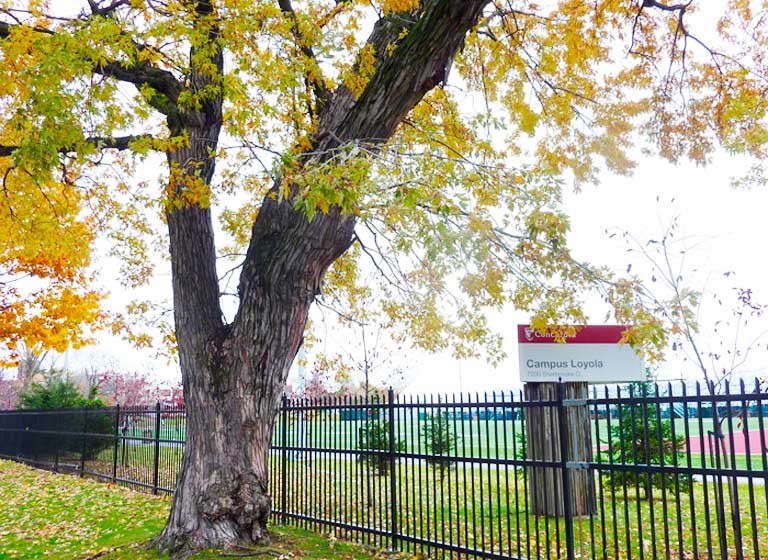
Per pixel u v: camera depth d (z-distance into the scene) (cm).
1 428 2031
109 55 671
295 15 830
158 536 722
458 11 664
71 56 633
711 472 506
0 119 912
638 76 1076
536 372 939
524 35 1017
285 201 734
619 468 571
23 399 2228
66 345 1862
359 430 845
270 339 743
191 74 816
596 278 717
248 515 712
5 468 1731
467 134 1055
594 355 964
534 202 586
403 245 632
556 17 1060
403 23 798
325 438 895
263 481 739
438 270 803
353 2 861
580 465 606
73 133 636
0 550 802
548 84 1084
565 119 1085
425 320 1098
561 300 802
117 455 1438
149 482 1285
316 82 830
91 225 1302
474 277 743
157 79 799
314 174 512
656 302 682
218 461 720
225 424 729
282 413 974
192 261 782
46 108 622
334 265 1230
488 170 621
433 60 691
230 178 1165
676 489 528
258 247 759
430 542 715
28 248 1047
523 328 948
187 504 712
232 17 754
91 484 1381
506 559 641
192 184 734
